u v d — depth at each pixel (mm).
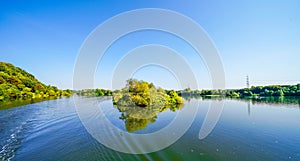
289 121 19750
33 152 11070
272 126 17094
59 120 21797
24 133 16000
